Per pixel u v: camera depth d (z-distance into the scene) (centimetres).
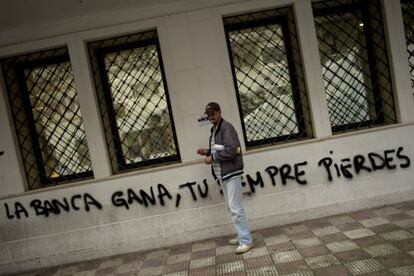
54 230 528
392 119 545
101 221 525
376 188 530
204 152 469
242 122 543
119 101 550
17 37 510
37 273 515
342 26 554
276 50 550
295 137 551
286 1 514
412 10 554
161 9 507
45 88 548
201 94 513
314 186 525
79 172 550
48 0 476
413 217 467
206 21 509
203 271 420
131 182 522
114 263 499
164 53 510
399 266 351
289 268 388
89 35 510
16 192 525
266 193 524
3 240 529
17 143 527
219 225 524
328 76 554
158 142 548
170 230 525
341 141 525
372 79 555
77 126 546
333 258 393
